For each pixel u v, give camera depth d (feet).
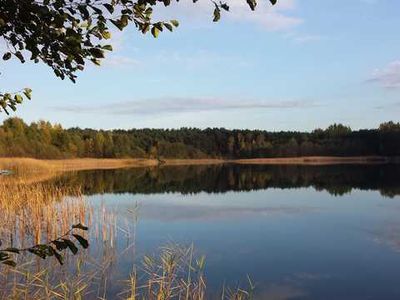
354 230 48.93
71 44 8.26
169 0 8.55
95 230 45.19
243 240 44.04
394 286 30.04
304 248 40.73
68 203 47.65
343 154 309.83
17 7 7.82
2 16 7.97
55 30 8.30
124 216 56.65
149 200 76.54
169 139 339.16
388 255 38.09
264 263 35.37
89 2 8.25
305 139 333.01
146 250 37.91
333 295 28.04
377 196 80.12
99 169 185.78
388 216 58.18
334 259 36.86
